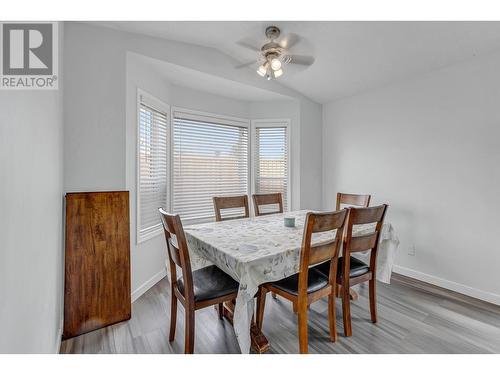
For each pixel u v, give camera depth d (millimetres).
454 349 1754
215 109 3562
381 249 2289
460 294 2551
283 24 2240
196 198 3443
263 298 1876
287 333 1954
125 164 2336
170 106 3135
